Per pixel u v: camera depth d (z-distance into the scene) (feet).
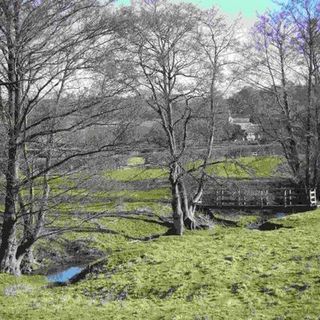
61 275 80.74
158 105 94.53
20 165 68.90
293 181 136.46
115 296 50.29
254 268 51.78
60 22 59.72
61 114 61.67
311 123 131.23
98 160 74.74
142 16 85.61
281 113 134.00
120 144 65.77
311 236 63.93
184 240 73.51
